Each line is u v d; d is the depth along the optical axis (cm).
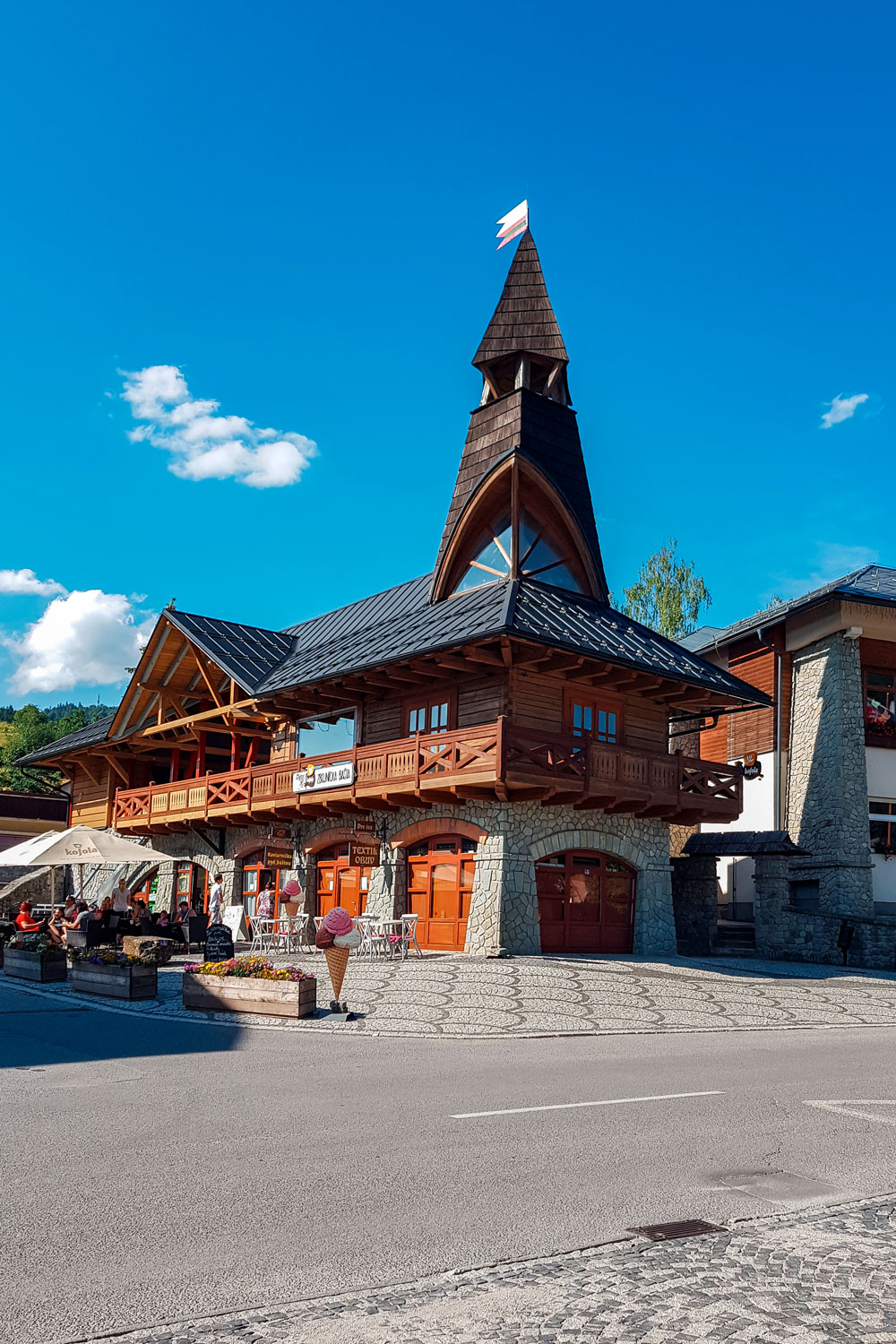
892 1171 715
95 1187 649
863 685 3058
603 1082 1024
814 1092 992
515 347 2858
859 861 2895
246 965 1541
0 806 4941
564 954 2392
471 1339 438
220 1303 479
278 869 2972
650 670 2391
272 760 3247
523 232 2978
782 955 2827
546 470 2627
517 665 2377
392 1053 1211
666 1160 729
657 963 2297
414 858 2595
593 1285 498
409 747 2384
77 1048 1205
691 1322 454
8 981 1948
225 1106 888
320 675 2639
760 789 3228
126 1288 494
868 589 3053
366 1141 770
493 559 2703
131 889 3691
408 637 2519
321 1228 580
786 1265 524
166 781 4078
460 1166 706
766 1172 707
